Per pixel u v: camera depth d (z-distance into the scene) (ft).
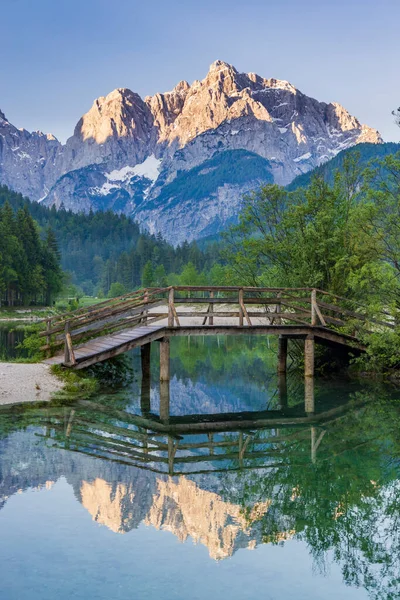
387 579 27.25
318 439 53.42
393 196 73.20
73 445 47.88
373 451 49.29
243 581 26.45
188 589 25.43
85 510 33.78
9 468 40.93
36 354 82.94
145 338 72.23
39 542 29.60
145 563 27.73
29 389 67.21
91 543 29.66
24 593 24.61
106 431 53.88
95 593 24.70
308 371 77.36
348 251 81.41
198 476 41.45
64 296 514.68
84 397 68.28
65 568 26.91
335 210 83.20
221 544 30.32
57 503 34.68
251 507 35.81
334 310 77.77
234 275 92.48
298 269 85.05
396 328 73.97
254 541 30.99
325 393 76.43
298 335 80.84
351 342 78.13
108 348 71.05
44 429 52.60
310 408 67.31
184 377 91.86
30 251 388.57
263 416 63.46
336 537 31.94
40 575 26.22
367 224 75.31
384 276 70.90
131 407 65.41
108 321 72.49
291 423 60.08
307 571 27.84
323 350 89.97
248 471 43.29
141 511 34.09
